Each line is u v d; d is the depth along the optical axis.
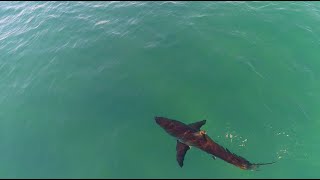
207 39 19.17
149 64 17.86
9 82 17.94
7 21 23.77
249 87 16.08
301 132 14.08
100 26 21.41
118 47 19.28
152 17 21.67
